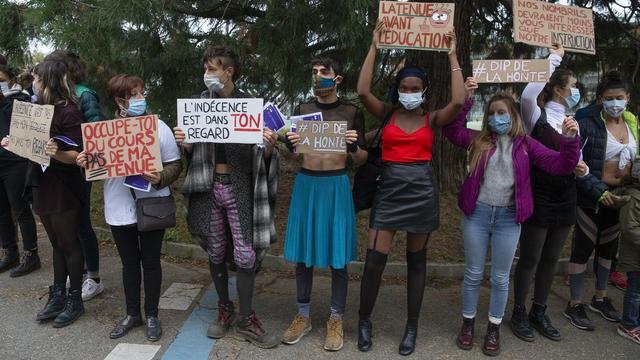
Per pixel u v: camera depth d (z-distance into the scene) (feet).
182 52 14.24
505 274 9.95
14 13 15.30
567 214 10.22
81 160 9.55
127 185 9.70
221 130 9.51
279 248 15.46
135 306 10.71
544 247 10.73
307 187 10.14
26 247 13.87
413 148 9.66
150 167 9.55
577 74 19.47
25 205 13.60
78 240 11.08
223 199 9.93
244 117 9.36
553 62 10.41
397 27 9.93
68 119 10.21
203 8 15.35
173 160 10.21
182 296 12.69
